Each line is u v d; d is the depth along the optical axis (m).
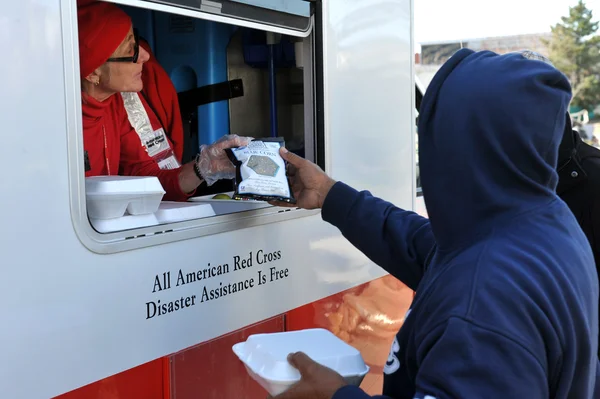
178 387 1.60
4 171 1.25
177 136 2.41
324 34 2.09
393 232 1.66
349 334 2.27
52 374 1.33
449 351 1.01
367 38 2.30
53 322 1.33
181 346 1.61
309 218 2.04
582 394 1.13
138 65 1.94
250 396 1.83
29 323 1.29
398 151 2.54
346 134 2.22
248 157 1.79
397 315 2.58
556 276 1.06
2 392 1.26
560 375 1.06
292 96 2.36
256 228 1.83
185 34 2.50
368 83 2.32
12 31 1.25
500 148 1.10
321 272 2.11
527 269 1.05
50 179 1.31
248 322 1.82
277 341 1.42
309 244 2.04
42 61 1.29
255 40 2.44
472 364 0.98
